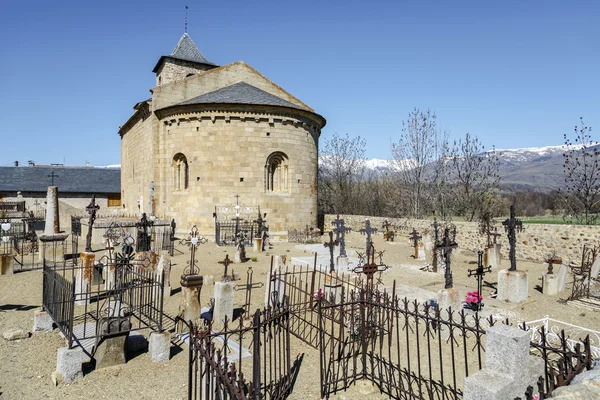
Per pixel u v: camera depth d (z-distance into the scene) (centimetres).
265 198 2430
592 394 375
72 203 4703
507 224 1202
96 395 641
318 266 1608
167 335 771
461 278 1507
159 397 636
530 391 411
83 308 1049
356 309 844
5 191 4369
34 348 813
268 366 740
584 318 1042
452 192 3806
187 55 3431
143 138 2831
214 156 2370
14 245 2020
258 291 1250
